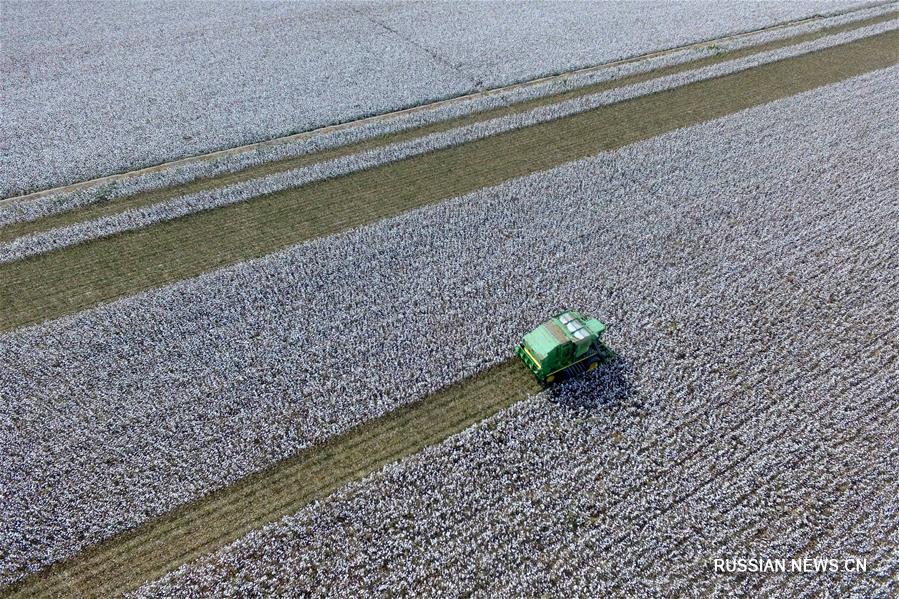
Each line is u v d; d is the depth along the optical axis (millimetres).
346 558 15172
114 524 15781
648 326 21094
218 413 18391
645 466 17016
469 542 15438
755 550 15289
